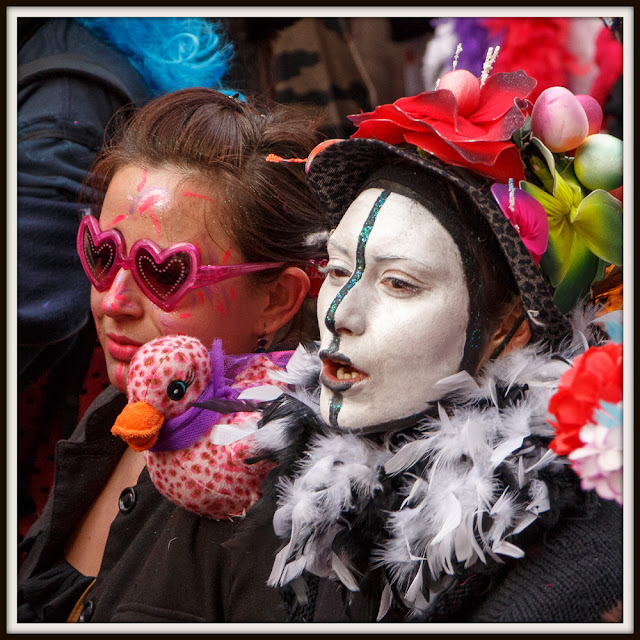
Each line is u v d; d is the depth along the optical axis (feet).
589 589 5.67
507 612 5.77
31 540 9.39
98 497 9.17
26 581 8.88
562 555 5.86
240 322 8.02
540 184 6.56
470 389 6.13
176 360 7.03
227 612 7.14
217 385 7.33
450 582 5.99
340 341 6.20
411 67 14.48
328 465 6.47
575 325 6.63
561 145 6.38
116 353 8.02
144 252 7.75
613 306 7.11
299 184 8.24
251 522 6.68
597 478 5.48
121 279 7.84
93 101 10.50
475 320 6.17
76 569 8.97
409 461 6.20
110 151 8.61
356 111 12.39
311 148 8.55
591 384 5.45
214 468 7.01
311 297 9.06
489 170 6.16
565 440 5.45
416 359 6.06
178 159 7.96
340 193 7.03
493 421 6.18
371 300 6.15
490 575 6.04
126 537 8.15
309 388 7.39
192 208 7.78
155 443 7.08
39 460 10.89
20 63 10.75
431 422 6.21
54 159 10.07
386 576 6.38
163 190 7.82
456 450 6.05
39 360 10.45
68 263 10.11
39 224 9.86
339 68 12.36
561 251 6.35
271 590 7.01
